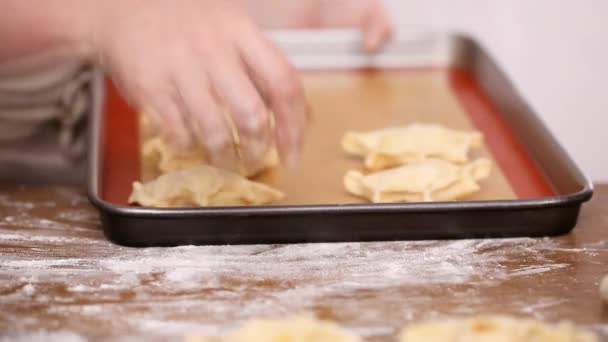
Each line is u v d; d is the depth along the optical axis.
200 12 1.07
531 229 1.07
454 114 1.48
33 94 1.68
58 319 0.89
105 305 0.92
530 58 2.46
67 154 1.69
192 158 1.23
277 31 1.70
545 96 2.35
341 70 1.68
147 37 1.06
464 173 1.19
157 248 1.04
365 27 1.71
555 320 0.90
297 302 0.93
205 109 1.00
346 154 1.31
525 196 1.18
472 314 0.91
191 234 1.04
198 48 1.03
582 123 2.28
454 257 1.03
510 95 1.43
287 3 1.79
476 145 1.33
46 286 0.96
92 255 1.03
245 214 1.02
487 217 1.05
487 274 0.99
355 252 1.04
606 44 2.49
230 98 1.00
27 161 1.68
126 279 0.97
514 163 1.28
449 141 1.31
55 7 1.30
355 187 1.17
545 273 1.00
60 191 1.23
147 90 1.03
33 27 1.32
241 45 1.04
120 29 1.09
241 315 0.90
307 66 1.68
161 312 0.91
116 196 1.19
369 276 0.99
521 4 2.51
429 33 1.68
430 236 1.06
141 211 1.01
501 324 0.81
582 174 1.11
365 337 0.86
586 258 1.03
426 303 0.93
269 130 1.06
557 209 1.06
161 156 1.28
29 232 1.10
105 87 1.58
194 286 0.96
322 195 1.17
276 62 1.03
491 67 1.55
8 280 0.97
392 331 0.87
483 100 1.54
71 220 1.14
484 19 2.49
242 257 1.02
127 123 1.43
